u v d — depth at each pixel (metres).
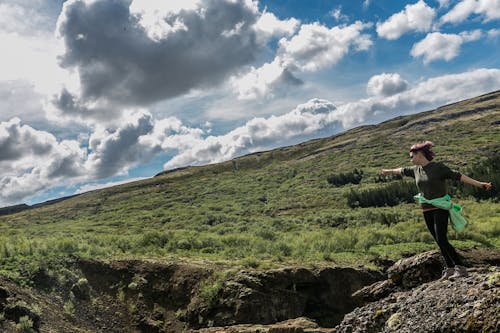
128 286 27.59
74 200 162.00
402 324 6.80
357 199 95.25
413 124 198.12
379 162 143.38
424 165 7.10
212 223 82.50
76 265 28.23
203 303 25.53
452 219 7.04
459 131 165.62
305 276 28.53
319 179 134.25
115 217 105.31
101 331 23.78
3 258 26.19
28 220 114.88
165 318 26.20
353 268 30.92
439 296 6.68
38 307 21.61
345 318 8.41
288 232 58.16
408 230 47.94
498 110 187.75
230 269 27.95
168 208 114.88
